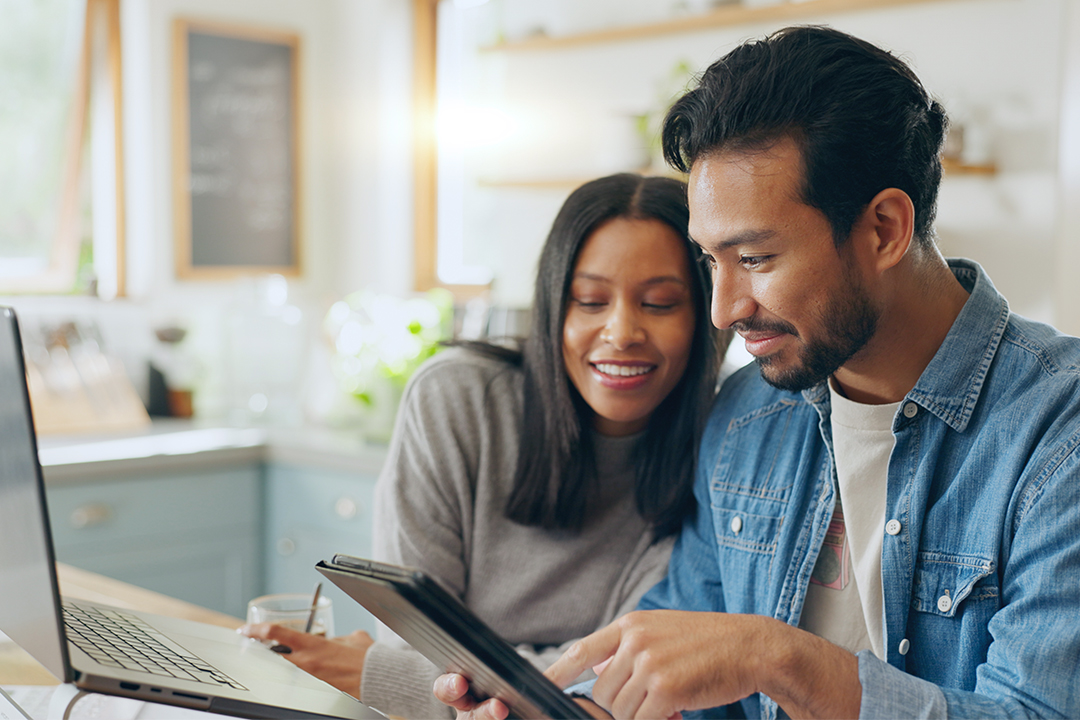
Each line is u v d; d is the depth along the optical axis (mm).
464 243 3736
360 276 3750
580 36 3016
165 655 1031
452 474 1490
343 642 1391
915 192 1033
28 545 881
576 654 951
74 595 1649
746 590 1297
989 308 1108
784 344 1045
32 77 3285
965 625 1058
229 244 3596
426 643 932
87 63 3355
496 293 3340
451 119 3752
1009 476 1029
